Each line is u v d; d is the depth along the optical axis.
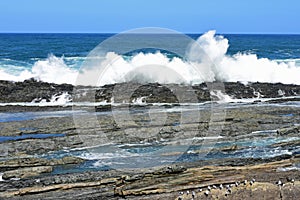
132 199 17.00
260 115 31.06
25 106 33.41
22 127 27.23
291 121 29.97
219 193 16.78
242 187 17.20
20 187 18.25
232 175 19.08
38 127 27.19
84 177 19.03
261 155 22.72
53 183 18.58
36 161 20.98
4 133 25.95
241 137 25.81
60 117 29.67
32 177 19.41
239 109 33.03
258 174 19.30
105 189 18.02
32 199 17.20
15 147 23.30
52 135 25.70
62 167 20.62
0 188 18.16
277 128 28.22
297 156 22.28
